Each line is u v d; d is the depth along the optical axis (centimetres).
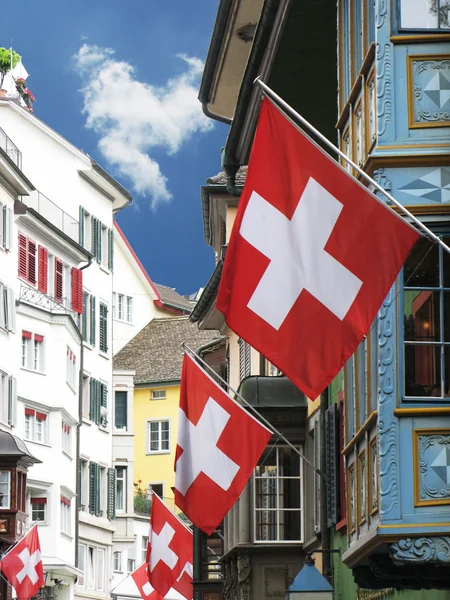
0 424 5344
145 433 7650
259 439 2055
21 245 5712
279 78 2189
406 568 1556
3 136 5744
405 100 1502
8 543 5081
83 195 6600
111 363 6788
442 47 1509
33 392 5688
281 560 2778
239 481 2045
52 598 5784
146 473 7625
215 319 4288
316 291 1305
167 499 7550
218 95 3023
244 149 2578
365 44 1612
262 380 2825
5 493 5125
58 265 6122
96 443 6550
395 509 1430
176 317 8100
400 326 1463
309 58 2102
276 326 1306
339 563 2338
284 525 2786
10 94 6969
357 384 1638
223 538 3453
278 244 1310
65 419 5941
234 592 2928
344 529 2264
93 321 6569
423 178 1491
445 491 1434
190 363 2078
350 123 1667
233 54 2748
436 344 1464
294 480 2788
